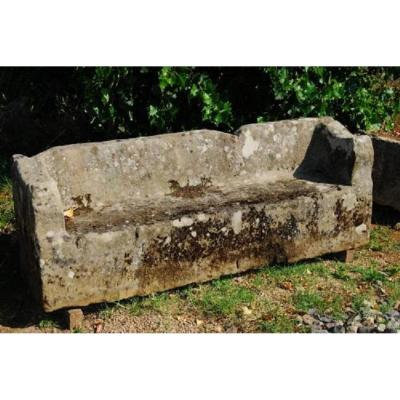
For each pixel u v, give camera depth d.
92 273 4.59
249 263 5.08
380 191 6.10
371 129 6.63
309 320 4.77
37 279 4.54
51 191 4.46
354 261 5.45
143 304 4.83
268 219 5.05
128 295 4.75
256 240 5.05
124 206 5.09
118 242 4.63
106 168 5.12
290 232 5.14
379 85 7.07
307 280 5.17
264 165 5.56
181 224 4.79
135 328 4.66
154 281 4.80
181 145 5.32
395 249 5.63
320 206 5.19
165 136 5.30
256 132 5.52
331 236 5.29
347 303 4.95
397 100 6.84
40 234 4.43
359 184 5.31
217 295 4.95
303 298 4.96
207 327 4.70
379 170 6.07
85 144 5.10
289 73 6.24
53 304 4.54
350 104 6.52
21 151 6.92
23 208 4.59
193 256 4.88
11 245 5.41
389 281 5.21
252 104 6.44
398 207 5.98
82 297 4.61
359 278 5.23
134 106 6.27
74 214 4.96
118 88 6.14
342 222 5.30
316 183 5.43
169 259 4.81
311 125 5.64
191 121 6.31
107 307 4.76
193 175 5.37
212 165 5.42
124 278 4.70
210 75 6.30
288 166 5.62
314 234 5.22
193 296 4.94
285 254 5.17
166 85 5.98
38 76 6.61
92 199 5.09
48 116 7.16
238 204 5.06
